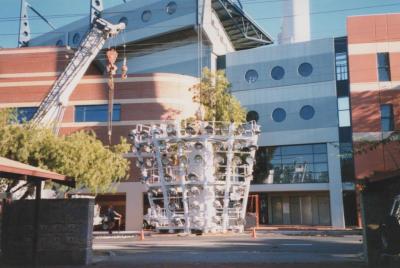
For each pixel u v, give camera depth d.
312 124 41.12
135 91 42.41
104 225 39.50
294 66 42.59
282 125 42.09
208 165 32.03
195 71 48.22
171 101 42.16
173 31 48.28
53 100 38.12
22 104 43.69
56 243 15.12
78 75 39.47
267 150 42.56
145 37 49.66
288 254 17.75
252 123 33.66
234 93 44.22
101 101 42.56
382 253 14.37
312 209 41.72
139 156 33.53
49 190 25.92
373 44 39.56
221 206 32.44
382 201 14.81
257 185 41.78
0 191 20.00
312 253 18.17
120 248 21.81
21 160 22.09
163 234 32.31
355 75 39.44
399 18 39.53
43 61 44.50
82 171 23.97
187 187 31.98
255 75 43.91
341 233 31.59
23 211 15.34
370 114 38.56
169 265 14.69
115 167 28.25
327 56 41.72
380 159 37.25
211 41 47.56
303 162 41.16
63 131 42.41
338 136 40.19
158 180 34.12
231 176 32.88
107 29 40.75
